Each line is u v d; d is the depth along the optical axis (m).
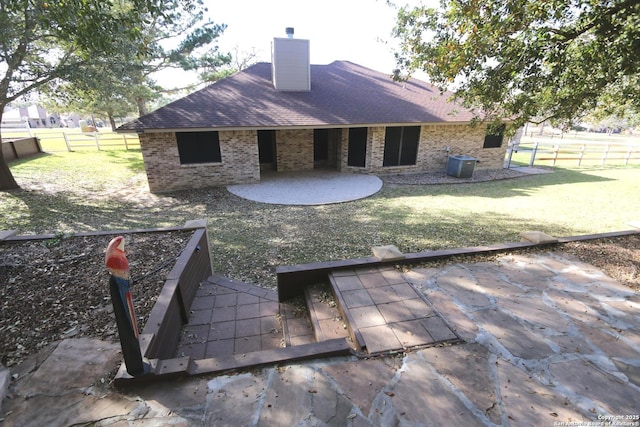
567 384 2.33
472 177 13.41
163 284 3.62
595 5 4.15
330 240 6.70
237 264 5.71
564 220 7.89
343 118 12.25
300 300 4.09
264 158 14.75
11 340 2.72
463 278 3.88
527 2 4.45
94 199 9.94
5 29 7.25
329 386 2.34
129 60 10.70
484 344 2.76
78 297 3.38
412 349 2.70
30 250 4.49
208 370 2.42
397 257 4.21
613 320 3.07
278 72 13.55
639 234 5.16
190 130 10.29
